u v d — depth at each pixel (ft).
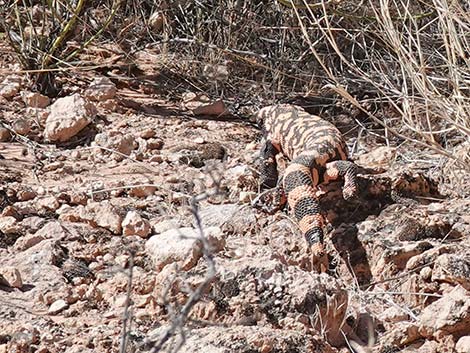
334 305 11.80
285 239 14.34
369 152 18.52
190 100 21.01
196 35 22.26
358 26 20.81
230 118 20.40
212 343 10.53
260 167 17.06
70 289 12.46
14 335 11.06
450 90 17.33
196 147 18.11
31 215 14.73
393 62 19.22
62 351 10.94
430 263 13.50
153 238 13.29
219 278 11.78
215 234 13.12
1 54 21.36
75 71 21.15
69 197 15.34
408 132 18.85
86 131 18.42
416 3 20.59
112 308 12.14
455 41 14.02
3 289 12.39
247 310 11.58
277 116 17.95
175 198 15.52
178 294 11.73
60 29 20.53
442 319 11.69
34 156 17.28
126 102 20.29
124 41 22.90
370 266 14.26
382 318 12.57
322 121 17.33
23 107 19.34
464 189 15.94
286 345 10.78
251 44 22.30
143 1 23.66
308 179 14.98
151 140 18.17
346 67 21.47
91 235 14.06
